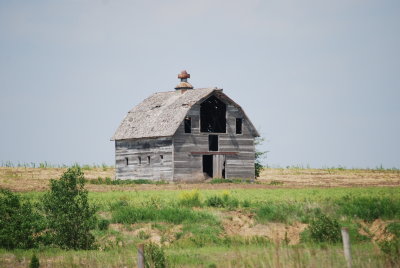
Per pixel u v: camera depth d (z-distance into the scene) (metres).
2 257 121.62
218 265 106.69
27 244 132.88
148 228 147.75
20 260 118.81
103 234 143.50
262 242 135.62
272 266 98.81
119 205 166.12
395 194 188.88
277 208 158.62
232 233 147.00
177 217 151.75
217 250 124.12
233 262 105.81
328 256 110.19
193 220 151.12
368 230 142.00
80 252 126.69
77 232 134.00
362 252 113.69
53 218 136.38
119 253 121.25
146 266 105.50
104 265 109.50
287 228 148.25
